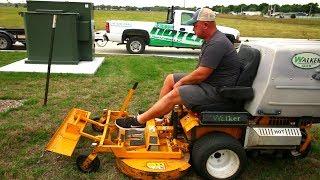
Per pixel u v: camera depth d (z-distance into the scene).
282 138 4.10
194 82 4.17
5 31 14.20
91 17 10.65
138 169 3.81
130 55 13.87
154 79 9.12
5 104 6.45
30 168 4.16
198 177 4.18
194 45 14.83
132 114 6.28
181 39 14.70
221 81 4.16
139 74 9.62
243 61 4.34
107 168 4.23
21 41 14.42
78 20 10.40
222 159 4.12
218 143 3.95
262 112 4.04
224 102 4.19
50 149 3.78
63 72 9.20
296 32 33.00
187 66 11.59
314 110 4.10
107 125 4.57
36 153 4.50
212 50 4.04
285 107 4.04
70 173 4.05
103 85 8.19
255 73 4.14
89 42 10.85
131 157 4.00
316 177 4.32
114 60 12.03
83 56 10.98
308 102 4.04
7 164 4.21
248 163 4.62
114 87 8.05
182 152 4.16
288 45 3.96
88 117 4.89
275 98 3.98
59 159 4.38
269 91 3.94
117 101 6.99
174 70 10.68
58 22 9.88
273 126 4.19
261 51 4.12
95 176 4.04
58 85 8.00
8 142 4.70
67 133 4.10
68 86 7.95
